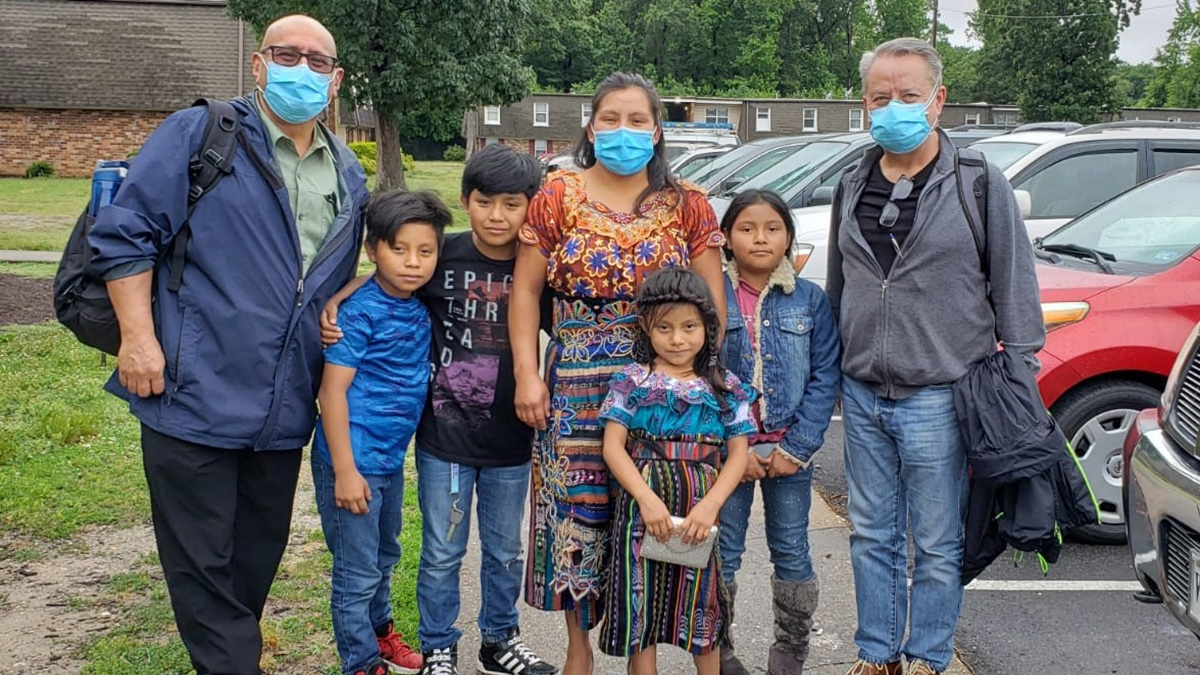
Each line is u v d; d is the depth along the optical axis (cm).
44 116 3353
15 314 1000
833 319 349
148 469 304
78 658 364
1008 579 461
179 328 297
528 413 316
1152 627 412
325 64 310
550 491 323
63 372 782
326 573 443
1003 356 323
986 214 319
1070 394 490
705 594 309
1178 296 488
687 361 310
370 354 321
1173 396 347
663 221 314
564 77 7831
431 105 2786
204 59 3509
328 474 333
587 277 308
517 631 369
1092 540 502
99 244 284
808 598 351
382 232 312
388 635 368
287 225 308
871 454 343
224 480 307
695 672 370
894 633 348
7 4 3506
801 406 341
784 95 7806
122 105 3375
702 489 305
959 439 330
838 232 349
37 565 446
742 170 1106
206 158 297
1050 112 5509
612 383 310
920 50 316
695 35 7569
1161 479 331
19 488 532
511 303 321
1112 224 572
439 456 338
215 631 308
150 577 433
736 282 346
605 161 307
